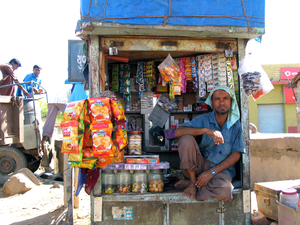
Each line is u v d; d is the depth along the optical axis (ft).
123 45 8.15
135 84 12.09
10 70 18.37
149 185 8.14
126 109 12.37
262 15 8.18
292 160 14.79
